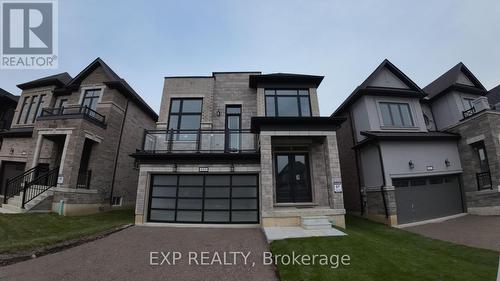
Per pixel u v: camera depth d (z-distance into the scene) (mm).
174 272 5555
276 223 10000
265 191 10297
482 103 13148
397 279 5102
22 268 5516
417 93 15055
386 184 12336
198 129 12359
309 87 13336
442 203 13039
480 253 7094
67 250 6922
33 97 17500
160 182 11992
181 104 13961
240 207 11539
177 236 8906
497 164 12039
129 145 17297
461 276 5250
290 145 12336
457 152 13977
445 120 15805
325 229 9258
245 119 13734
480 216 12234
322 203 11430
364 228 11180
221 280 5172
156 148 12062
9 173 16219
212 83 14172
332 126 11227
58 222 10625
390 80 15406
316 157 12078
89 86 16188
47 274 5250
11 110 19750
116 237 8562
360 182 14586
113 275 5316
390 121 14633
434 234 9805
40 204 12000
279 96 13258
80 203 12953
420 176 12891
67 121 13422
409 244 8555
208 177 11945
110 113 15414
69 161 12766
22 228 9195
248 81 14477
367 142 13695
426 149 13414
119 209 15883
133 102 17875
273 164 12164
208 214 11516
